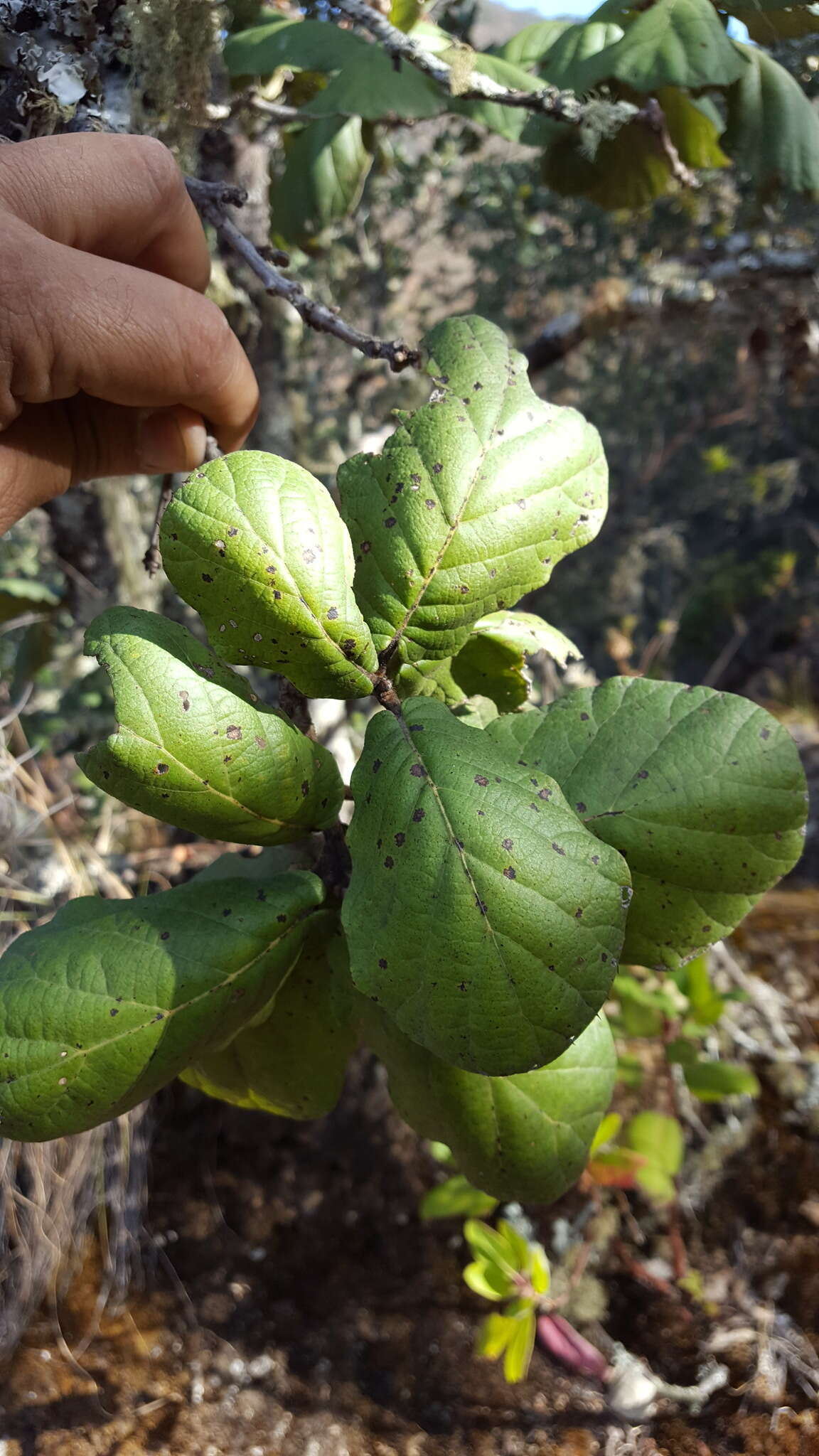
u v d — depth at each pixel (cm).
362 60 46
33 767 71
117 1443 51
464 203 102
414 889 23
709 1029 64
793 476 170
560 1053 24
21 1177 60
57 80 34
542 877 23
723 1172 62
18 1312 57
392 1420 52
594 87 43
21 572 87
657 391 142
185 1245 61
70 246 33
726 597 186
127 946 26
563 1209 61
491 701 33
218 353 34
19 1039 25
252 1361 55
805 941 76
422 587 27
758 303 67
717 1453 49
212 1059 33
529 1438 51
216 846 75
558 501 28
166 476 37
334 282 104
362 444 56
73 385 33
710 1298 57
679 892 28
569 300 125
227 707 25
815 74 45
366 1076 65
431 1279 59
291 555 24
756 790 26
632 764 27
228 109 43
